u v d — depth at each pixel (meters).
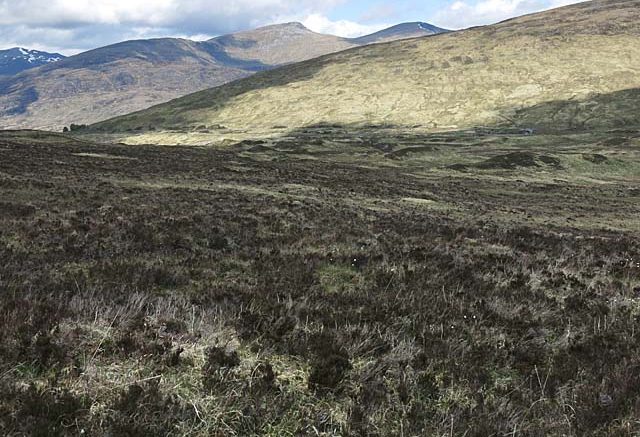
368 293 10.17
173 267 11.56
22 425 4.60
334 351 6.84
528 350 7.71
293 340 7.18
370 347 7.23
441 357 7.24
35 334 6.25
